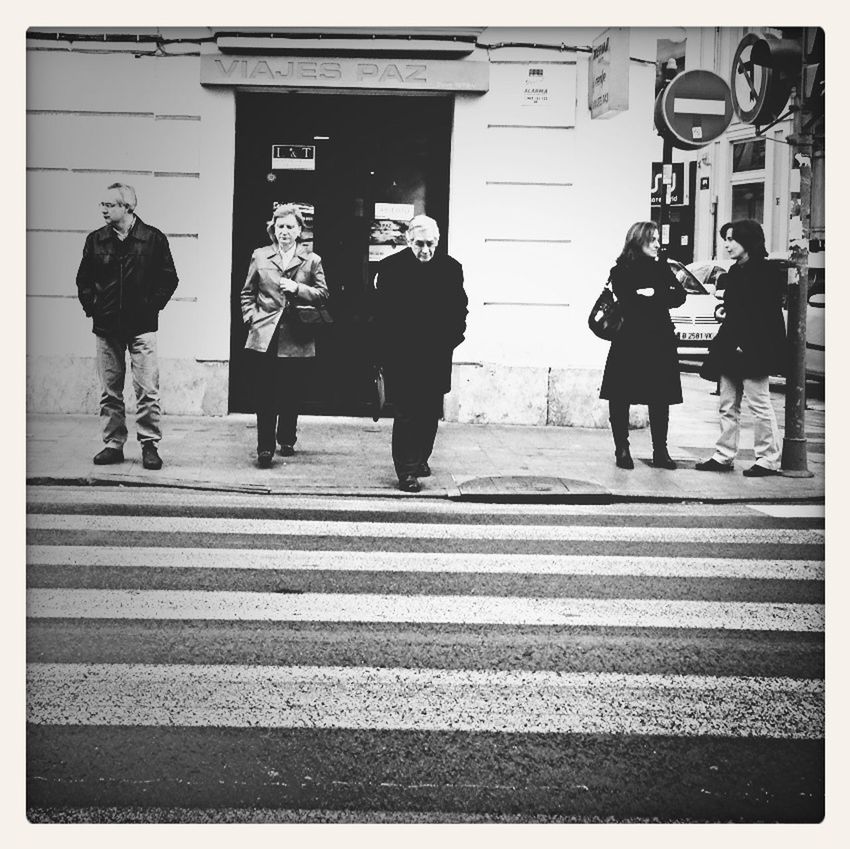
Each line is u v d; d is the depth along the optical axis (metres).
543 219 12.16
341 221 12.45
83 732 4.60
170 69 11.98
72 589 6.48
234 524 8.14
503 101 12.02
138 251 9.52
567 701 4.98
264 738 4.57
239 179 12.33
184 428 11.73
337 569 7.02
